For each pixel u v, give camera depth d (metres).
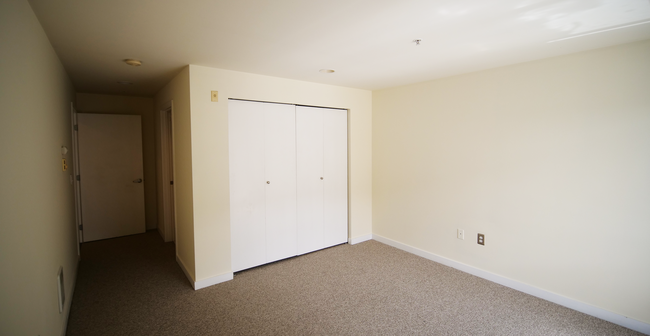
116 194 4.82
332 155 4.17
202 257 3.08
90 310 2.66
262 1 1.62
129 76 3.41
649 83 2.24
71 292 2.84
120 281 3.24
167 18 1.84
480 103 3.20
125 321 2.50
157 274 3.41
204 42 2.28
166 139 4.43
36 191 1.70
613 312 2.46
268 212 3.60
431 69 3.13
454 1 1.62
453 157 3.47
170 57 2.67
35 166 1.70
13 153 1.33
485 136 3.18
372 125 4.49
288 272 3.44
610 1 1.62
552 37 2.19
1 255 1.15
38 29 1.83
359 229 4.47
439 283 3.16
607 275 2.48
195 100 2.97
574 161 2.61
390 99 4.20
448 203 3.55
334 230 4.27
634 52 2.29
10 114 1.30
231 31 2.06
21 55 1.48
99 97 4.71
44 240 1.83
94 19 1.84
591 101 2.50
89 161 4.61
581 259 2.61
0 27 1.20
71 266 2.98
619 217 2.41
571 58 2.59
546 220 2.79
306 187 3.93
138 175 4.96
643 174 2.30
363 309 2.68
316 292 2.98
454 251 3.53
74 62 2.79
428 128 3.72
